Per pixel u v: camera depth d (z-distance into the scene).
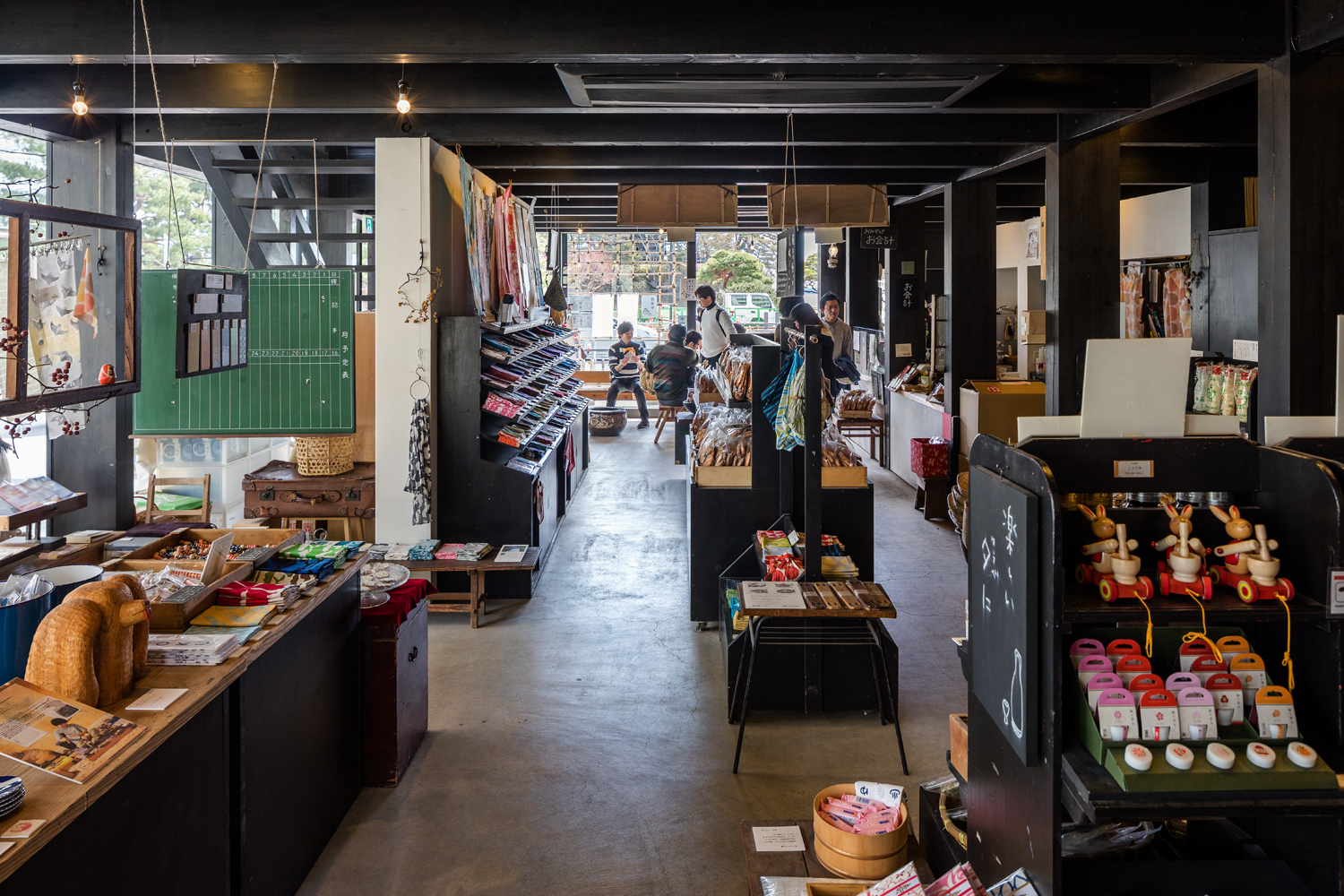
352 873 3.25
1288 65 4.27
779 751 4.22
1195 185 8.06
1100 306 6.79
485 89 5.54
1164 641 2.62
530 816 3.63
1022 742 2.25
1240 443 2.54
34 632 2.59
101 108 5.44
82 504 3.76
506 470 6.47
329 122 6.52
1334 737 2.32
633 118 6.65
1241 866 2.53
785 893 2.77
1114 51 4.33
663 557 7.73
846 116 6.68
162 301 5.98
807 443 4.38
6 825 1.80
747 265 16.47
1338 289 4.29
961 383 9.09
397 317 6.25
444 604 6.16
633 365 15.21
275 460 7.25
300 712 3.21
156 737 2.21
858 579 4.94
